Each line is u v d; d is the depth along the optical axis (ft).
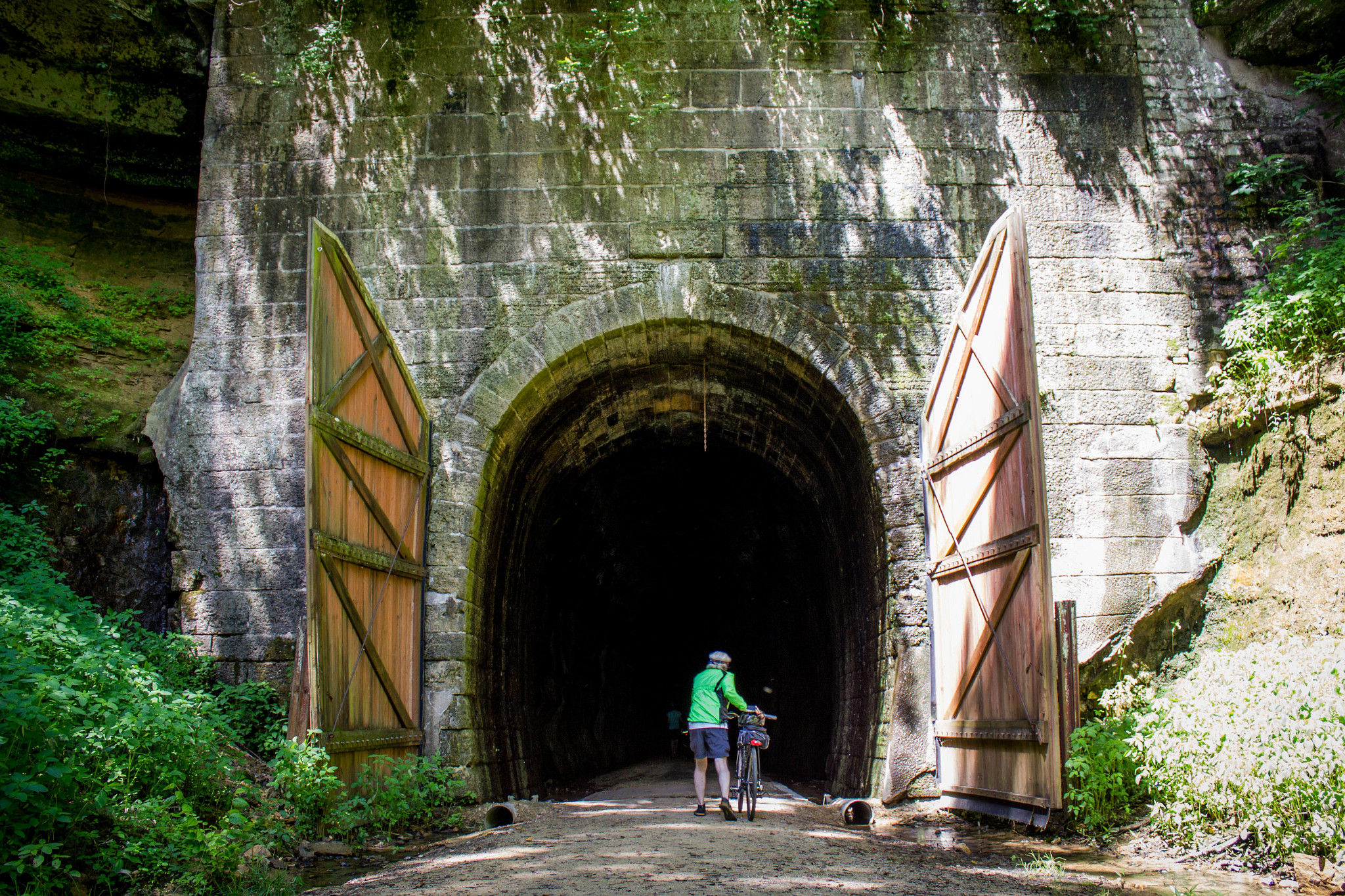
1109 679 28.68
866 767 30.32
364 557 25.81
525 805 28.91
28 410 32.27
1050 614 22.68
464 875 17.90
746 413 38.88
